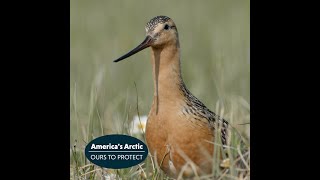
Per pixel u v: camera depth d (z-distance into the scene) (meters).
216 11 31.66
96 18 29.61
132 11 30.41
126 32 28.77
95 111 18.12
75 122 18.70
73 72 24.56
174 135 15.48
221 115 16.16
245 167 15.65
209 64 25.86
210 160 15.41
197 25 30.41
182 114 15.52
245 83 22.30
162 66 15.78
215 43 27.83
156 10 31.11
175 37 15.84
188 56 27.55
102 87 20.67
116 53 26.44
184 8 31.53
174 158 15.53
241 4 32.22
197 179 15.05
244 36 28.28
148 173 16.03
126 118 17.75
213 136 15.54
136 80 24.23
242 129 17.98
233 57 25.05
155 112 15.69
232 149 15.52
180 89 15.77
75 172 16.16
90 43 27.86
